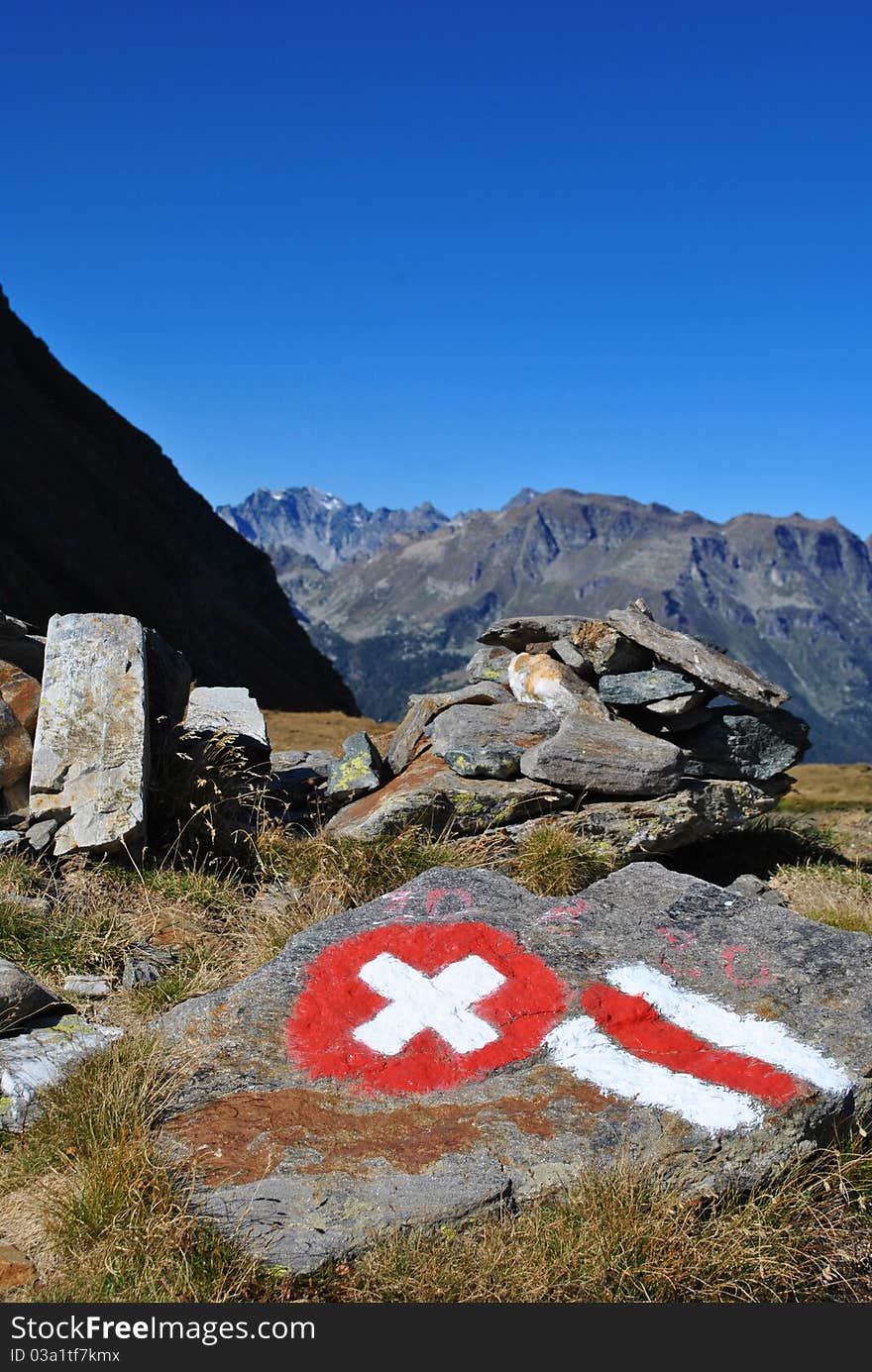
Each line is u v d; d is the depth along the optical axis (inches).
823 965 50.3
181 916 64.7
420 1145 39.9
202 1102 42.8
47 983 55.6
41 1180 39.7
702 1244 37.1
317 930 54.3
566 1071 44.1
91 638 74.3
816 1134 41.6
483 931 53.1
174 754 78.1
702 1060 44.4
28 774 71.3
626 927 54.1
